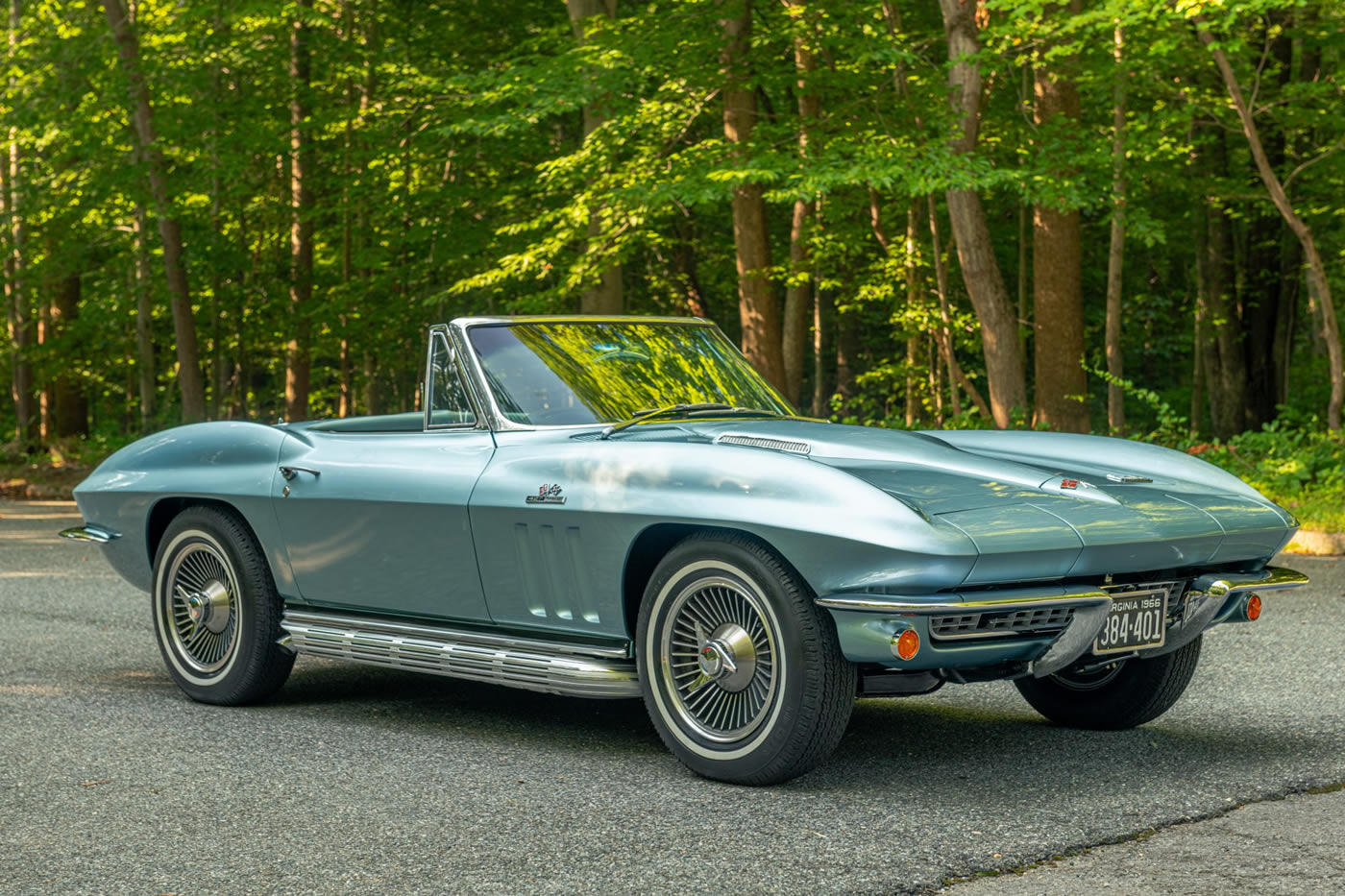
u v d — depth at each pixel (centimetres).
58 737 531
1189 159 1997
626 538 455
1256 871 358
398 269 2416
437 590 520
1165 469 519
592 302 1908
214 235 2391
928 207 2186
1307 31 1952
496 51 2480
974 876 355
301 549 563
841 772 466
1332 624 784
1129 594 451
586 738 525
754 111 1819
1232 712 567
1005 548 406
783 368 1962
